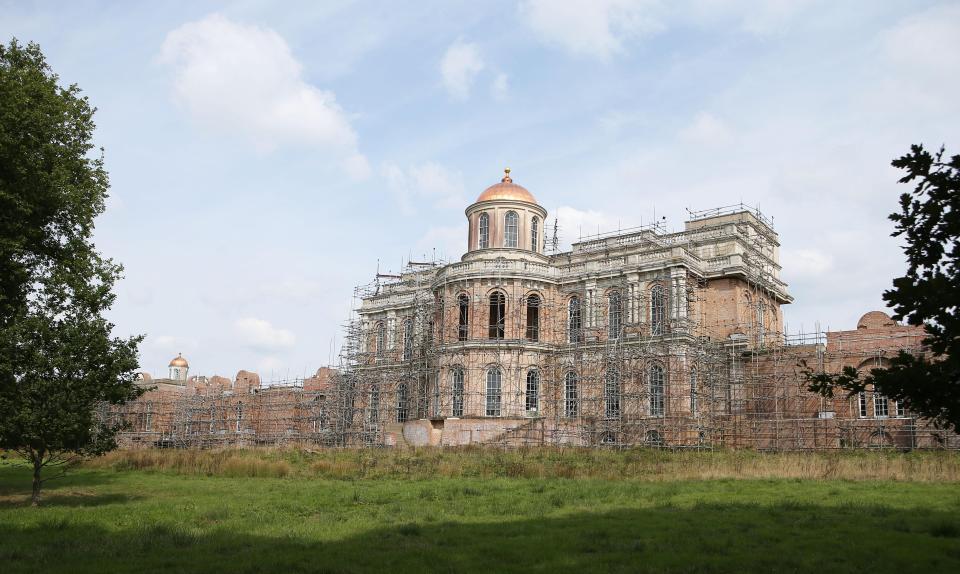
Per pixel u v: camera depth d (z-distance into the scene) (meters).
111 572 16.00
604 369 65.12
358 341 88.12
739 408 63.06
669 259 66.25
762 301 72.50
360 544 19.11
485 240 76.69
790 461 39.38
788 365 60.81
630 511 25.12
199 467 45.19
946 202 10.40
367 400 83.25
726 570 16.08
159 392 104.38
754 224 75.69
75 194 36.31
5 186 33.22
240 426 93.75
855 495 28.64
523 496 29.55
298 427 87.38
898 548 18.00
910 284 10.02
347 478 39.69
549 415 69.12
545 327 71.62
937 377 10.26
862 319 60.19
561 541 19.31
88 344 28.80
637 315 67.62
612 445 62.44
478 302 70.69
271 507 27.09
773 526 21.48
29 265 36.62
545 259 75.31
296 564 16.56
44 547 18.88
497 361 68.69
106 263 32.09
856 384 11.13
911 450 49.75
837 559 17.03
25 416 26.91
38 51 39.22
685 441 60.50
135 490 34.72
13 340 27.86
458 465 43.00
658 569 16.02
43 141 35.47
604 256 76.38
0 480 41.31
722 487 32.16
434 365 72.50
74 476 43.28
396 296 89.44
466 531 21.14
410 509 25.77
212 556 17.70
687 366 63.19
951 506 25.44
